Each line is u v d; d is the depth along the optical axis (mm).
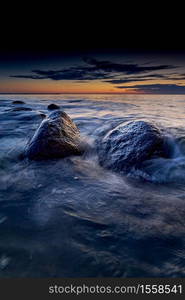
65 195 2801
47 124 4426
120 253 1771
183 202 2621
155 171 3352
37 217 2273
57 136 4266
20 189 2975
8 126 7672
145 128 4074
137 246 1849
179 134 4668
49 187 3043
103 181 3273
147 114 10898
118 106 17453
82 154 4426
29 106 16672
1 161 4066
